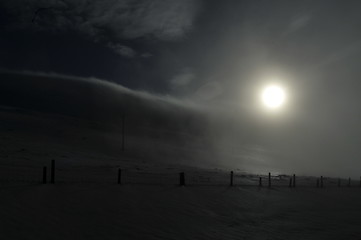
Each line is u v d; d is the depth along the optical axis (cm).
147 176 2920
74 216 1231
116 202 1484
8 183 1466
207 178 3183
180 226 1362
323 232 1502
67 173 2670
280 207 2089
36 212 1182
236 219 1636
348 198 3052
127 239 1109
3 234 957
